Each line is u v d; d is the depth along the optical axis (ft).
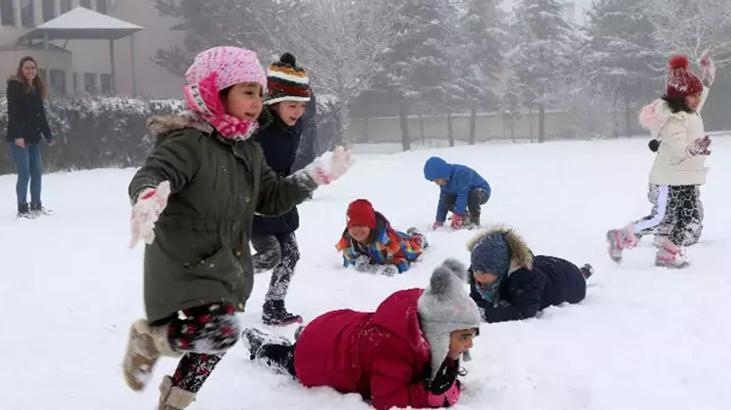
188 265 10.68
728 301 17.88
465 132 147.95
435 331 11.79
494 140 147.33
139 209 8.81
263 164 11.96
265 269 16.87
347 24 109.91
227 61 10.74
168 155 10.41
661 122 22.24
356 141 142.51
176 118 10.72
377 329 12.12
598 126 135.64
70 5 121.08
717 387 12.74
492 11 142.51
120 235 30.66
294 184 11.81
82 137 74.64
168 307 10.61
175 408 11.09
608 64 135.13
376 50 112.16
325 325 12.89
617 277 20.88
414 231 25.05
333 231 29.96
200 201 10.71
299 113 16.93
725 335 15.46
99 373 14.14
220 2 128.06
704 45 112.37
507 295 17.13
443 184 29.81
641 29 134.21
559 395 12.51
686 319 16.57
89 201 44.21
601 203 37.17
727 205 34.71
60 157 73.05
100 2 130.11
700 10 110.52
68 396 13.01
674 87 22.53
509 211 34.55
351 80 110.01
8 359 14.98
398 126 144.25
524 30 141.69
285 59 16.85
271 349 13.80
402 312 11.93
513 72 140.97
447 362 12.14
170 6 129.49
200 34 129.29
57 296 20.01
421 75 131.44
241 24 128.16
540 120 139.23
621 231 22.61
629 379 13.10
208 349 10.53
